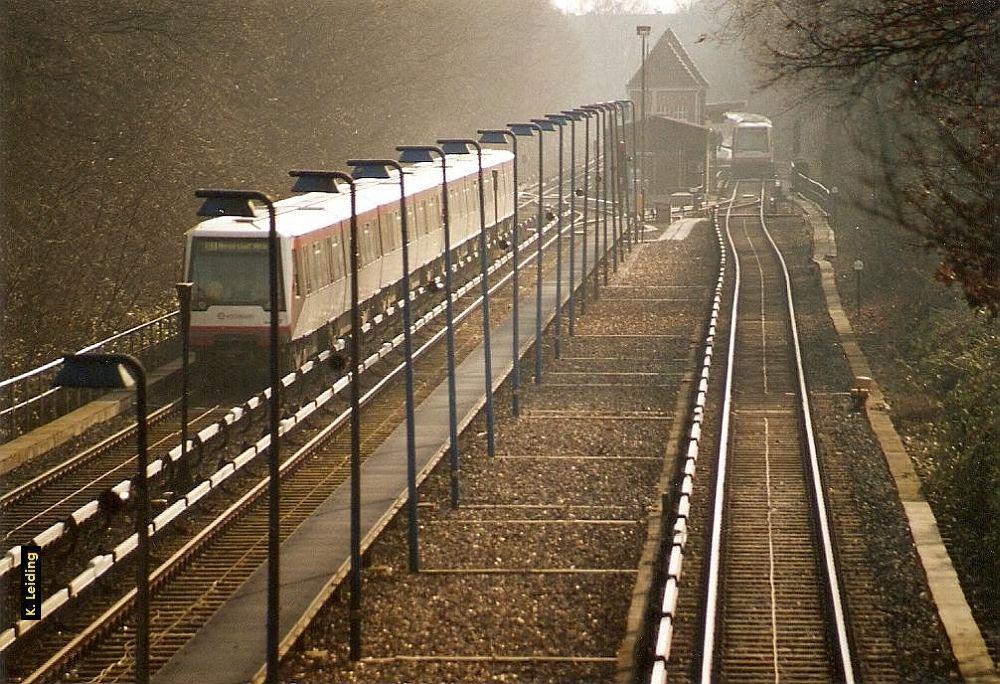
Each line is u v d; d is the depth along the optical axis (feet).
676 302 429.38
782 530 198.90
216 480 201.57
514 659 150.10
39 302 296.71
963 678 142.82
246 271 282.56
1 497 202.39
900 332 361.10
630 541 195.72
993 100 154.71
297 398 276.41
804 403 279.28
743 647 155.02
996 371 239.50
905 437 257.55
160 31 346.33
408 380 188.14
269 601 137.69
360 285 342.03
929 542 188.85
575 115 391.24
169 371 289.12
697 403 264.72
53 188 320.09
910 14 152.66
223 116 418.10
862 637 156.76
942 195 151.74
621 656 150.82
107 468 225.35
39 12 312.29
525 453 248.32
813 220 642.63
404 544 195.21
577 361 338.75
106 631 153.89
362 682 144.25
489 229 512.22
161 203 360.69
